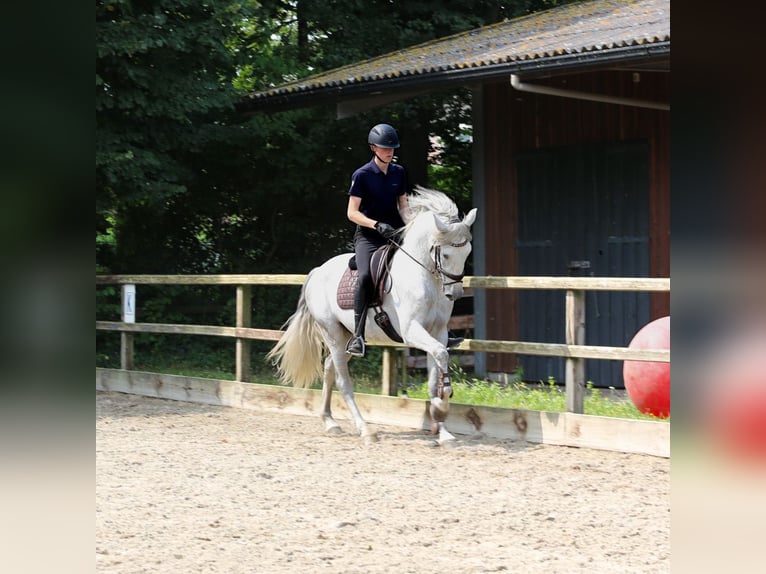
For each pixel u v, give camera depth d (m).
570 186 11.58
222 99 13.12
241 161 14.93
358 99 12.48
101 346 14.69
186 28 12.39
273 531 4.97
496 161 12.38
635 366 7.43
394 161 16.86
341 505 5.59
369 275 7.51
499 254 12.35
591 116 11.35
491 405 8.62
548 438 7.43
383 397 8.61
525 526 5.05
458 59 11.38
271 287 16.14
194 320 15.62
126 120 12.88
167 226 15.59
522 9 18.19
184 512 5.39
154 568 4.22
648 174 10.80
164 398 10.77
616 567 4.25
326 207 16.31
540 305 11.80
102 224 14.20
